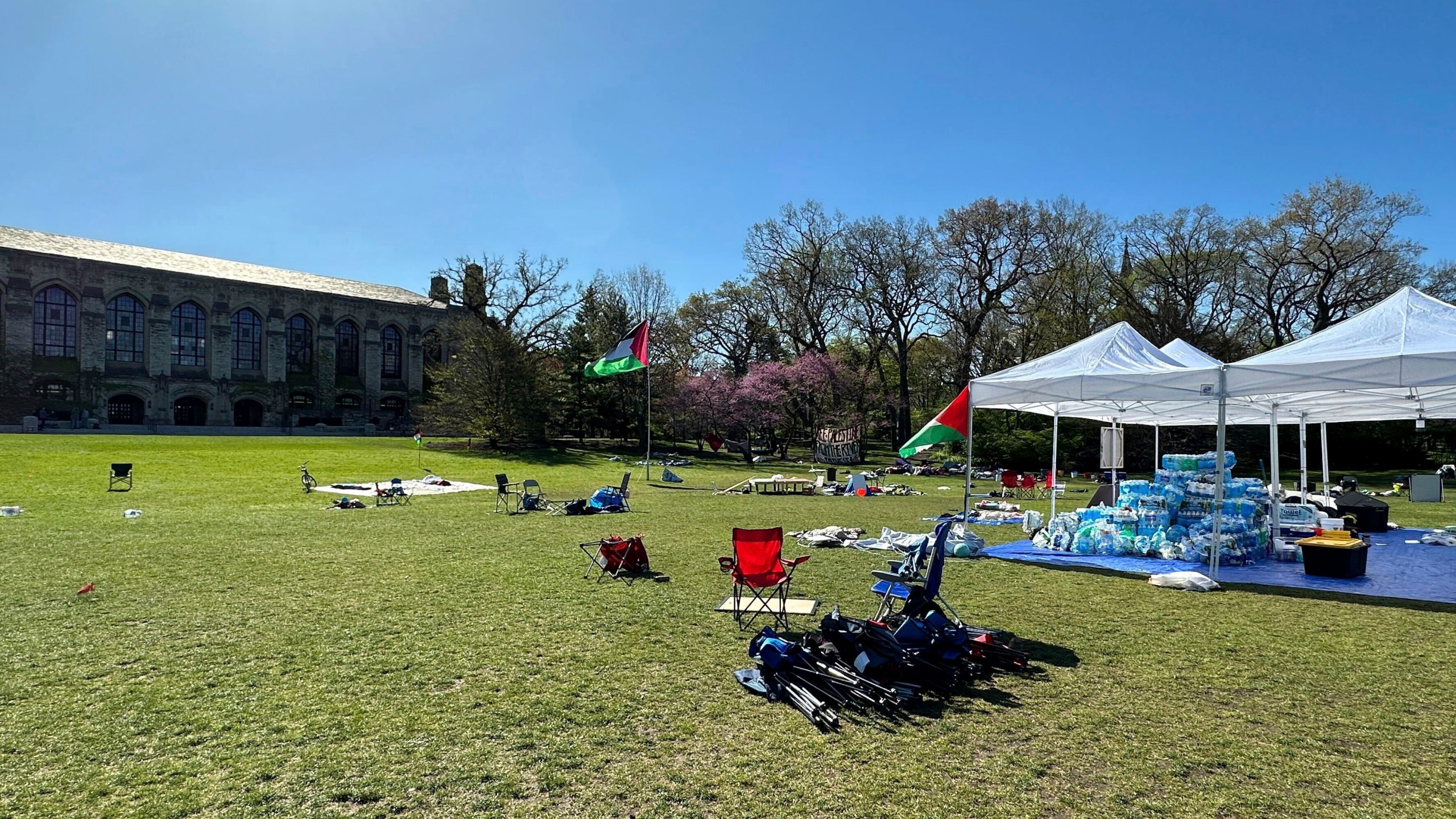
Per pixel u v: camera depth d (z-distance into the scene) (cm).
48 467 2481
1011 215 4325
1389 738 483
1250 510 1227
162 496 1922
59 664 602
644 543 1284
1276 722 508
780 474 3409
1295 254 4003
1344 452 3938
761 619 764
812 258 4981
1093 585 973
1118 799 399
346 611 787
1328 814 386
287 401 5991
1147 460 3834
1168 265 4200
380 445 4103
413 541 1270
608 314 5072
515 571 1012
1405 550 1316
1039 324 4175
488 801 389
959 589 941
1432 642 711
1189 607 848
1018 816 380
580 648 660
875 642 598
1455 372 837
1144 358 1223
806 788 407
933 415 5278
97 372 5200
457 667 605
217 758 436
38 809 375
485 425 4000
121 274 5316
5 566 1002
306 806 382
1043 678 595
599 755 446
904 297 4747
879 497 2381
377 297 6650
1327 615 816
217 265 6256
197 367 5712
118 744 453
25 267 4953
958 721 505
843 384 4662
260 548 1182
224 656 627
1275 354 1093
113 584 902
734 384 4706
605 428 4909
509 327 4422
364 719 496
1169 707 534
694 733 480
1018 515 1809
